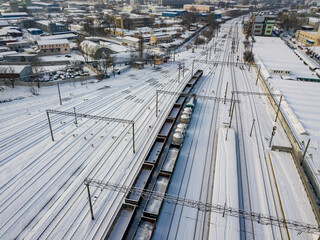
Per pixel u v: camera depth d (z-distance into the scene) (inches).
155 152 1517.0
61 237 966.4
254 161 1476.4
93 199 1154.0
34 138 1630.2
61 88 2549.2
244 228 1041.5
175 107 2166.6
